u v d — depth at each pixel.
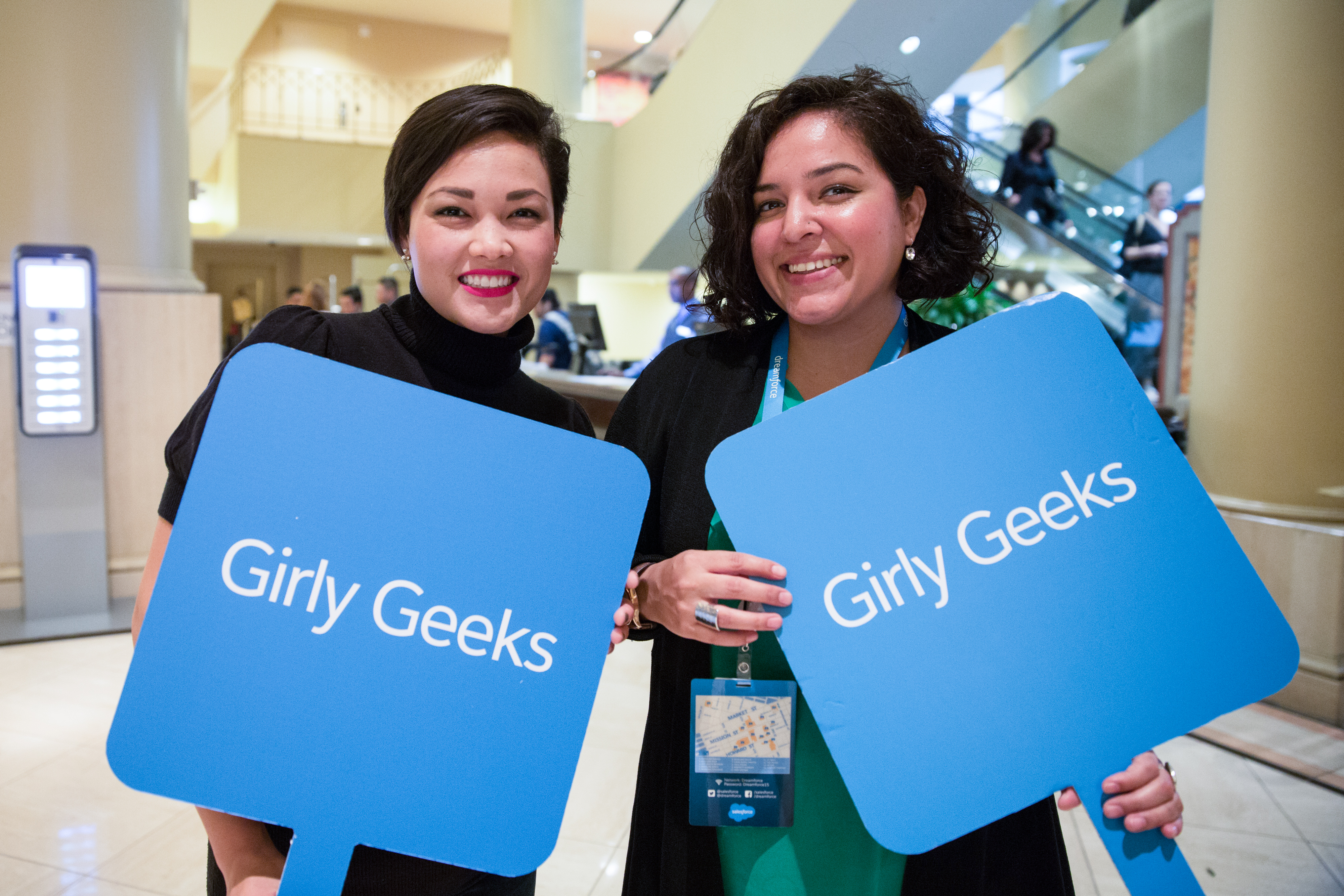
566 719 0.92
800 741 1.10
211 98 13.42
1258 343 3.38
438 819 0.88
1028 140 7.59
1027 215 7.52
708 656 1.15
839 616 0.96
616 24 14.41
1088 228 7.88
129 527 4.42
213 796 0.83
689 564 1.00
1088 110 8.84
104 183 4.20
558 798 0.91
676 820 1.13
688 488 1.18
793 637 0.96
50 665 3.68
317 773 0.85
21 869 2.30
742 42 6.95
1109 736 0.92
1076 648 0.94
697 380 1.25
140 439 4.39
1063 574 0.95
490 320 1.09
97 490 4.18
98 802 2.64
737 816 1.07
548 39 9.39
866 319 1.16
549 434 0.94
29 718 3.19
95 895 2.20
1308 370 3.30
